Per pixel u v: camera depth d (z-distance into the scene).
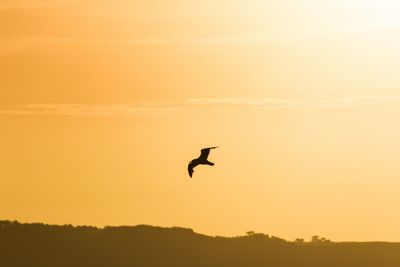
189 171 125.56
